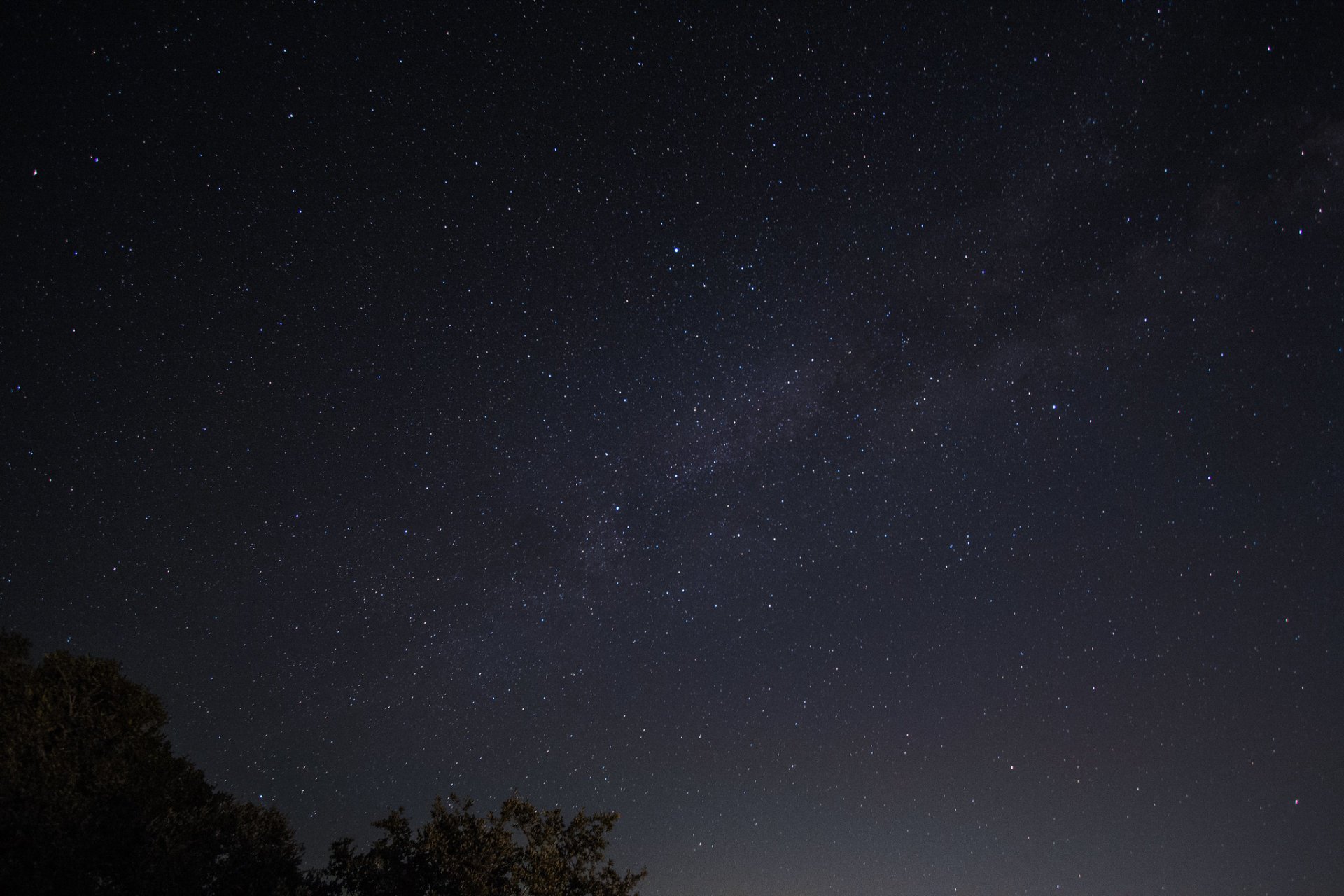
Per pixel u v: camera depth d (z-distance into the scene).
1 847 7.89
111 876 8.28
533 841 10.30
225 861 9.25
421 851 10.10
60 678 9.77
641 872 10.34
